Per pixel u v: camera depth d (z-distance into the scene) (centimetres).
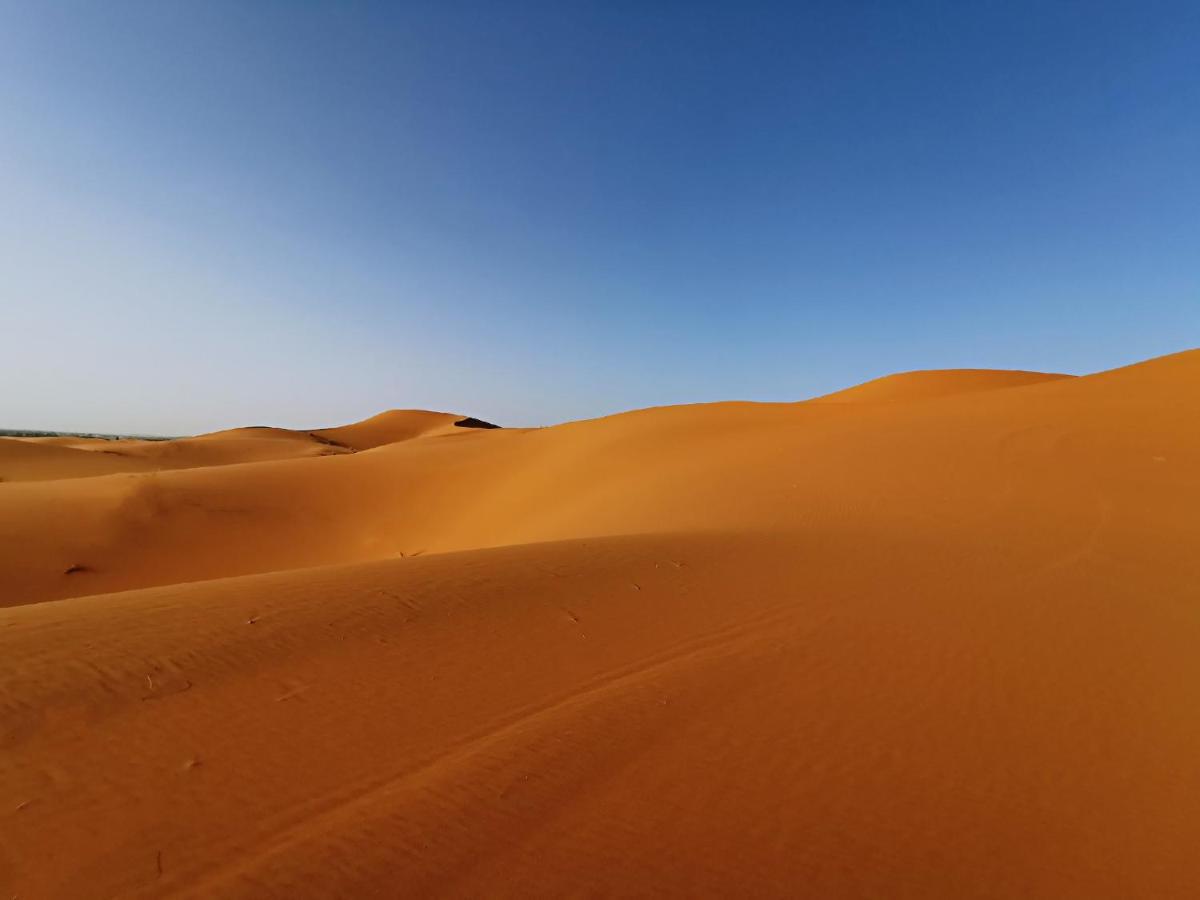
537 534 2056
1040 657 564
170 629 555
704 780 378
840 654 566
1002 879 308
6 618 582
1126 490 1247
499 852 312
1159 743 433
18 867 288
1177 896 298
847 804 361
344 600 653
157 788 349
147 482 2725
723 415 3403
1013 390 2677
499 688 489
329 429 12612
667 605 692
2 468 4384
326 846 310
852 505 1345
